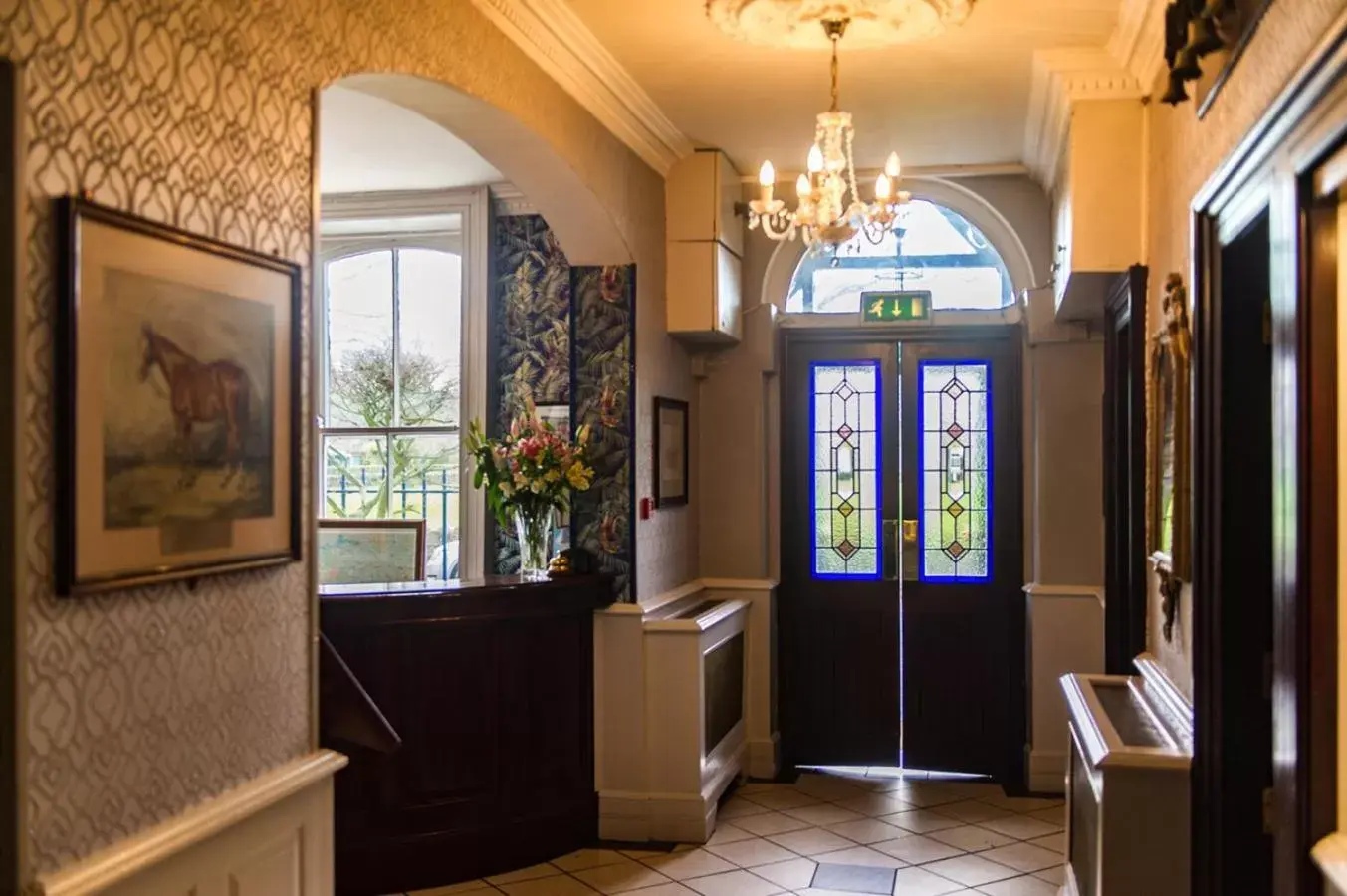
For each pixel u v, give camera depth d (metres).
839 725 6.21
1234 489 2.85
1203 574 2.92
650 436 5.18
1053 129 4.80
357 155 5.43
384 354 6.41
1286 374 2.16
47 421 1.79
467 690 4.47
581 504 4.99
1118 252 4.20
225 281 2.24
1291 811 2.13
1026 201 5.89
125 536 1.95
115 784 1.94
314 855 2.55
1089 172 4.21
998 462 6.06
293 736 2.50
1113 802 2.98
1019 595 6.00
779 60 4.26
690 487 5.91
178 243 2.09
